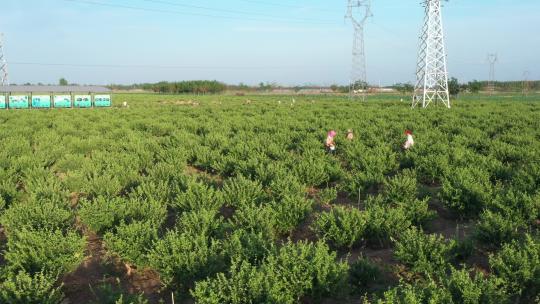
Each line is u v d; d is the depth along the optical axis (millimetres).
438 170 12555
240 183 10297
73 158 14156
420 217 8695
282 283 5688
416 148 15289
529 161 13617
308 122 25297
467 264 7328
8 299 5559
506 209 8391
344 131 21109
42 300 5746
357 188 11156
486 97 75062
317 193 11633
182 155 15203
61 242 6887
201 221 7965
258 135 19766
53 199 9086
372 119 27938
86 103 45156
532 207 8438
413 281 6660
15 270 6562
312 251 6336
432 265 6539
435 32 41938
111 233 7254
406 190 10070
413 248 6746
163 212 8766
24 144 16375
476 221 9391
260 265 6055
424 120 26594
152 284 6969
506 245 6438
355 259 7656
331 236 7801
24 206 8648
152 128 23391
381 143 16703
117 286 6852
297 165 12648
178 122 26031
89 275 7266
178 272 6273
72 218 8805
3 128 22641
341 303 6223
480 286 5383
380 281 6496
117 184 10633
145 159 14547
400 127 21969
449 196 9617
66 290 6738
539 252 6348
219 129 22781
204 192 9539
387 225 7980
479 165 12547
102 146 17922
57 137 19281
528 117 25938
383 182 11477
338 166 12836
